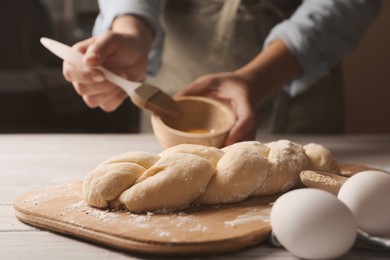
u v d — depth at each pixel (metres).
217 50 1.48
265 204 0.69
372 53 2.13
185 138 0.91
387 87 2.15
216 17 1.45
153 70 1.48
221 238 0.57
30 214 0.66
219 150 0.75
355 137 1.36
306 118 1.58
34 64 2.52
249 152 0.72
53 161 1.05
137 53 1.16
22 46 2.51
